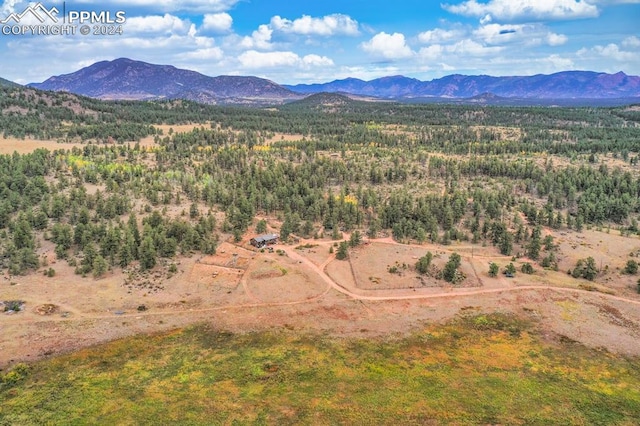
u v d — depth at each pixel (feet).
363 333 405.39
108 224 640.99
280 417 286.66
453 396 314.76
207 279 502.79
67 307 430.20
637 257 602.44
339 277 524.93
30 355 353.72
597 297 486.79
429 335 404.36
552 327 422.41
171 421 280.92
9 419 278.87
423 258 547.08
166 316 425.69
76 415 285.02
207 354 365.20
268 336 396.78
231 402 302.04
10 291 453.17
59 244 552.82
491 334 408.26
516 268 564.71
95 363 347.15
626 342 398.42
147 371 338.54
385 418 288.51
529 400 312.91
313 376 336.08
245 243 621.31
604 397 319.47
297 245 627.87
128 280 490.08
